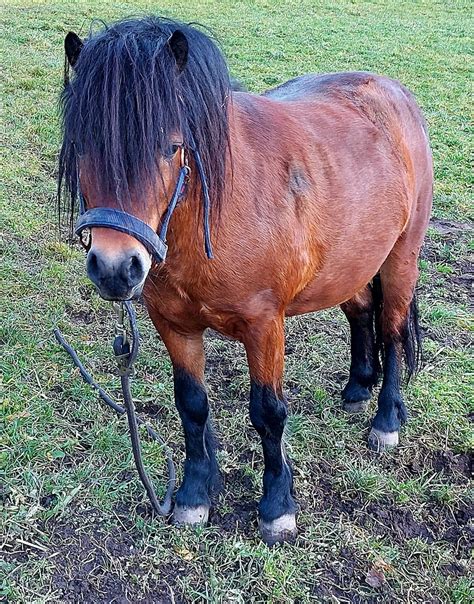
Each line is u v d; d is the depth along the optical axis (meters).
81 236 1.88
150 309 2.39
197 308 2.25
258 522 2.63
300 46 11.18
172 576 2.42
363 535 2.61
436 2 17.02
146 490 2.60
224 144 1.95
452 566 2.54
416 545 2.59
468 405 3.39
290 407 3.33
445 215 5.67
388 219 2.78
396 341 3.19
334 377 3.60
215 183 1.96
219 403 3.33
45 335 3.71
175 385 2.59
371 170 2.68
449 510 2.79
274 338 2.32
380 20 14.27
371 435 3.13
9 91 7.44
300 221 2.30
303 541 2.57
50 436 3.00
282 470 2.59
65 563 2.43
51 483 2.75
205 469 2.68
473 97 9.09
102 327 3.87
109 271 1.72
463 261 4.94
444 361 3.72
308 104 2.70
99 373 3.46
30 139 6.26
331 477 2.90
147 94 1.68
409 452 3.08
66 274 4.28
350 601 2.37
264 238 2.16
